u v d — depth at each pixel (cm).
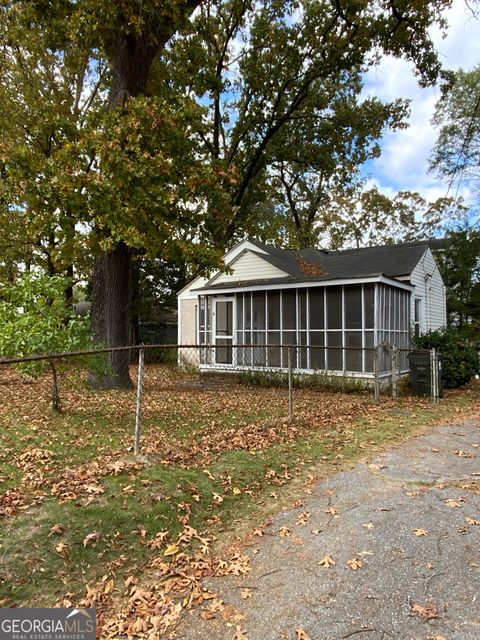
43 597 243
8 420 642
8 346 568
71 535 298
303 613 228
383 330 1062
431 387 923
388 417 727
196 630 219
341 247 3353
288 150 1898
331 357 1109
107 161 765
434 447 543
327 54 1546
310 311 1148
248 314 1278
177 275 2319
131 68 916
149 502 353
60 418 659
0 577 250
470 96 2236
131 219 804
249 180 1891
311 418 705
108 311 952
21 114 1350
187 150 916
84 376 771
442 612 225
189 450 504
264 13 1539
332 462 482
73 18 837
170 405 805
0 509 323
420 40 1344
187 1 951
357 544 299
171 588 257
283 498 386
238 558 288
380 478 430
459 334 1270
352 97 1786
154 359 1908
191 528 326
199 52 1430
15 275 1540
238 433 593
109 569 272
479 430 637
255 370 1164
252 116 1731
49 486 376
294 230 2670
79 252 909
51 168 780
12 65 1363
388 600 236
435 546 294
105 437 553
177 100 888
